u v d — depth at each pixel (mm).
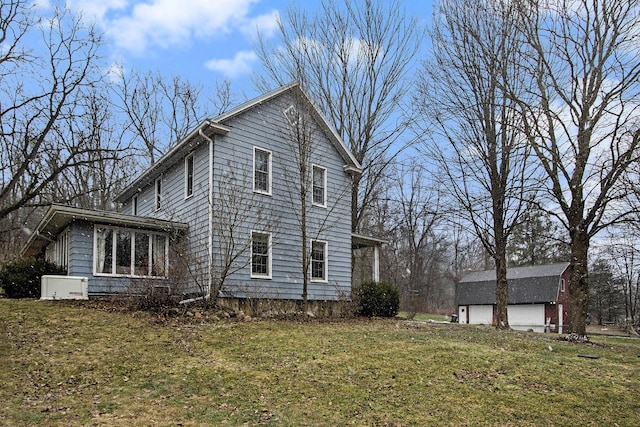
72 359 8398
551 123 14398
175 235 14984
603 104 13586
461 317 41312
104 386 7352
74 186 29188
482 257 55062
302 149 16406
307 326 13109
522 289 37719
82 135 19547
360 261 36812
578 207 14172
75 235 14484
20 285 14781
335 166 18875
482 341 12516
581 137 14070
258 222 15242
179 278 13789
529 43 14539
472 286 41344
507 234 16953
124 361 8531
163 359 8820
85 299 13789
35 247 21844
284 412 6734
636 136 12875
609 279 45969
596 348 12781
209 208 14773
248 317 13344
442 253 51219
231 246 14781
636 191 13586
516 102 14898
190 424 6105
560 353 11625
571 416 7215
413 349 10609
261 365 8820
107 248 15039
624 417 7348
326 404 7109
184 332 10852
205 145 15438
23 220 26062
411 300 30422
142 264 15602
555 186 14555
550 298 35562
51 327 10234
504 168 16531
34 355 8430
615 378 9367
